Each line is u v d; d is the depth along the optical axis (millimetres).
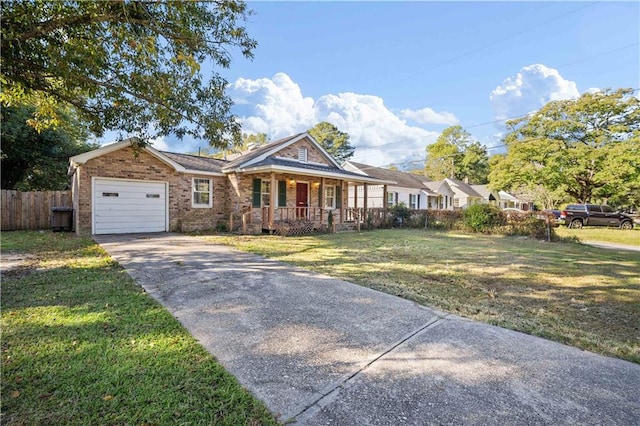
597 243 12430
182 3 5273
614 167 18844
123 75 5980
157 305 3836
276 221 12906
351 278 5410
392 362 2598
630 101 19219
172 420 1876
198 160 15078
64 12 4738
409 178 28219
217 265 6156
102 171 10766
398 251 8656
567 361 2645
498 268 6605
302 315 3627
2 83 5684
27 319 3303
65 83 5656
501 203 41469
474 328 3318
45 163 16219
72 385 2191
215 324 3336
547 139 21438
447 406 2025
